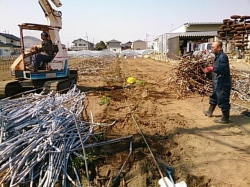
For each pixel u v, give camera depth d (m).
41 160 3.78
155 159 4.12
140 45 105.81
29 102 5.84
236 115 6.45
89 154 4.18
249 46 18.73
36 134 4.08
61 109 5.16
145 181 3.60
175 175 3.75
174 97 8.78
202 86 9.10
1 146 3.80
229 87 5.63
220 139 4.93
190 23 38.16
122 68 21.06
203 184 3.53
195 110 7.02
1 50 58.62
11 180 3.36
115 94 9.36
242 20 18.22
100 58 39.91
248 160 4.10
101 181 3.63
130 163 4.01
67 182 3.61
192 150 4.47
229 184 3.48
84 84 12.03
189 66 9.44
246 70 12.95
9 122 4.39
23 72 8.42
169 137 5.04
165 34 39.41
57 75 8.70
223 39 19.95
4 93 7.69
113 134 5.11
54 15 9.16
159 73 16.77
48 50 8.59
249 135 5.11
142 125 5.72
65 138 4.32
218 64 5.51
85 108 6.92
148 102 8.00
